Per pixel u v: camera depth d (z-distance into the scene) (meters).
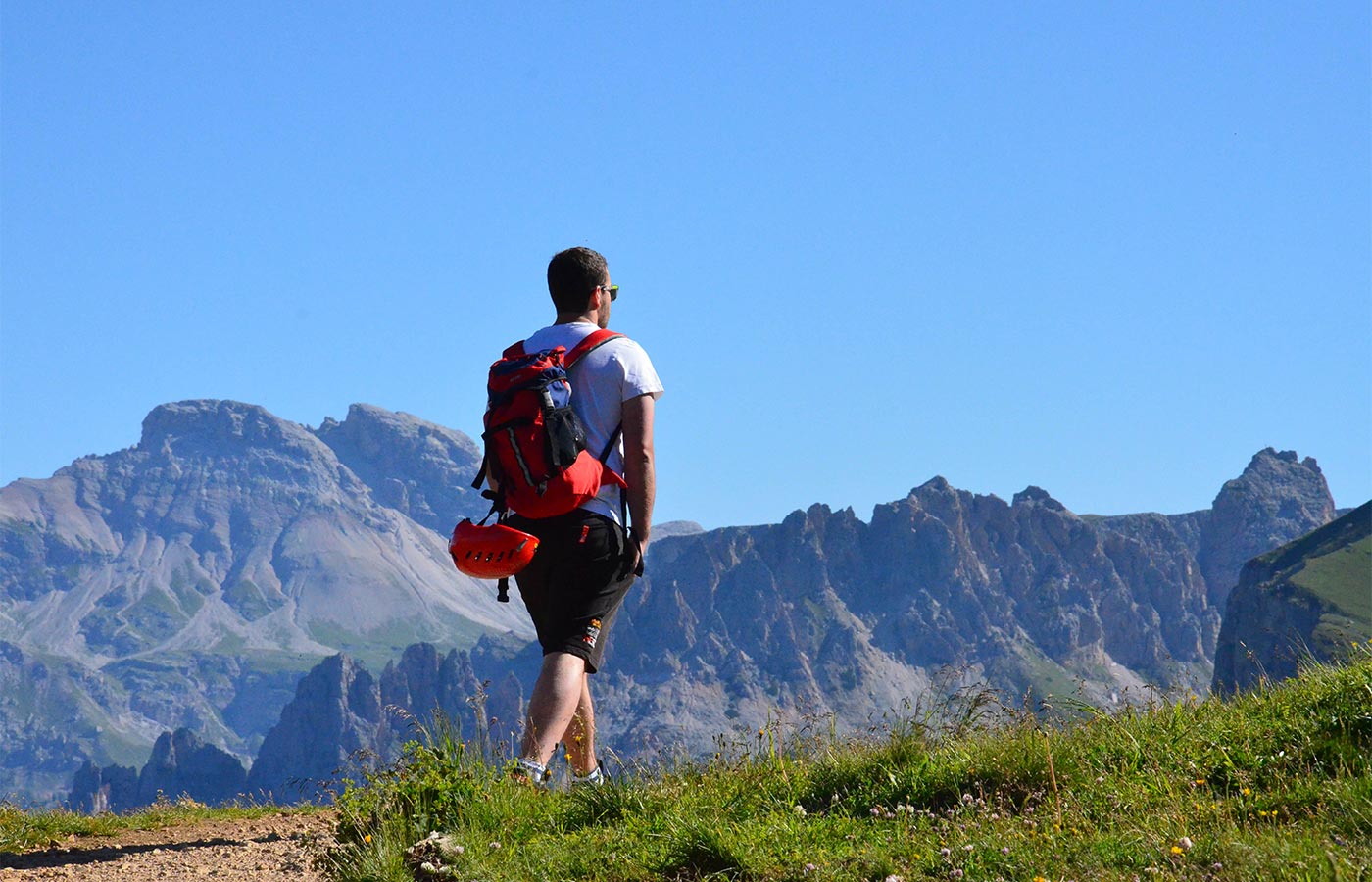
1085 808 5.95
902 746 6.89
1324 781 5.93
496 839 6.04
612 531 6.80
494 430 6.57
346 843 6.12
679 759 7.52
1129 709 7.29
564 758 7.05
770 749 7.33
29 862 7.84
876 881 5.18
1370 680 6.93
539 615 6.89
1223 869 4.86
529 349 7.00
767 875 5.35
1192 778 6.30
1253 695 7.75
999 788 6.46
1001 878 5.05
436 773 6.37
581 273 7.19
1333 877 4.51
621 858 5.66
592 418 6.82
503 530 6.52
